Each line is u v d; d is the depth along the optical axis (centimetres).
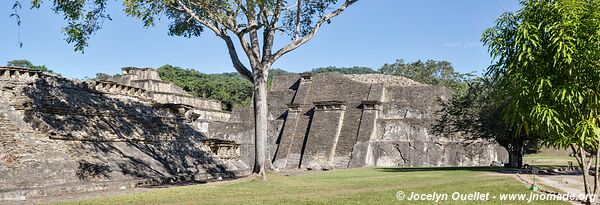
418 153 3962
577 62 920
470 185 1852
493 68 1018
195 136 3155
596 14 898
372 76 5025
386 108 4278
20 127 2153
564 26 913
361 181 2170
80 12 1964
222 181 2169
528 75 966
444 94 4200
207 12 2033
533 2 967
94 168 2127
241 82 7431
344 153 4116
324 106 4384
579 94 918
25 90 2500
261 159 2180
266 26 2200
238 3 2031
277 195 1633
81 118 2520
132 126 2767
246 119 4772
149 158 2531
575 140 973
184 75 7806
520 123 1055
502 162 4103
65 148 2178
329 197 1541
